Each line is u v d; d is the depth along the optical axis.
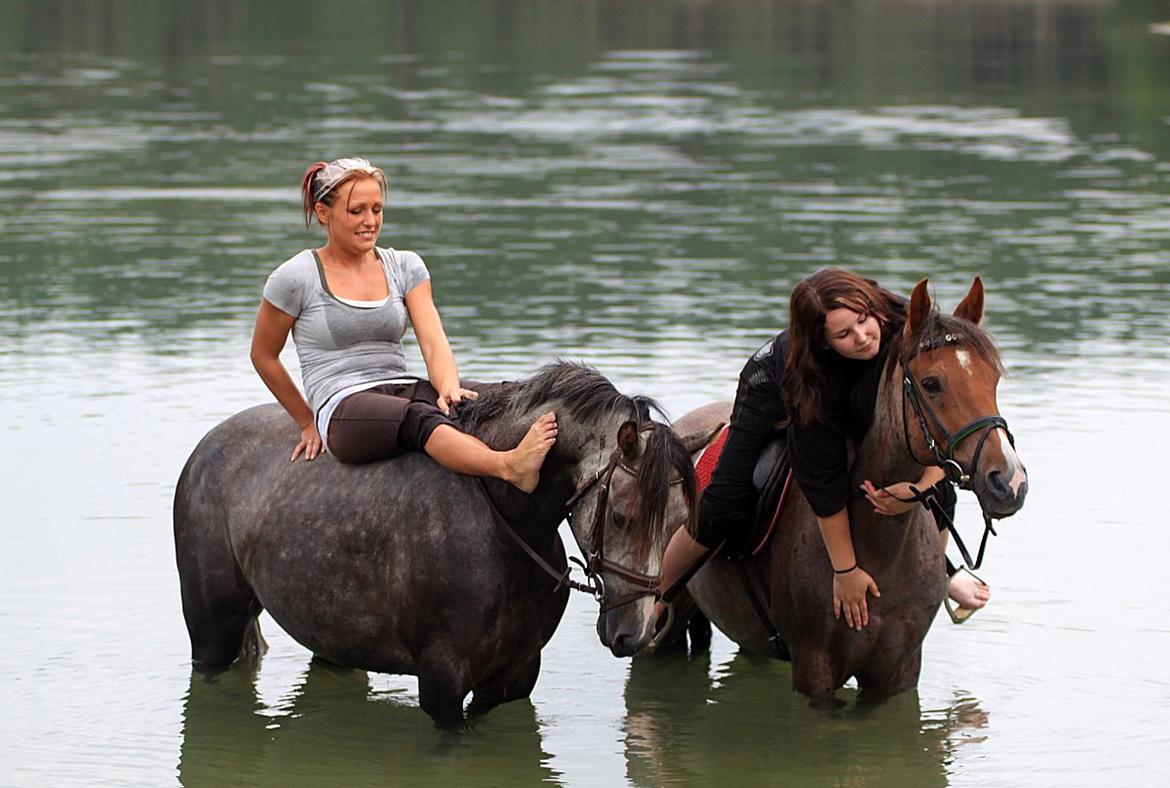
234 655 9.73
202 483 9.34
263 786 8.44
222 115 45.16
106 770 8.61
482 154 36.78
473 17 86.94
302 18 86.06
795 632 8.85
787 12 90.44
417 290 8.95
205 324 19.50
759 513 8.90
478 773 8.62
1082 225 26.83
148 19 84.62
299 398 8.90
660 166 34.78
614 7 93.12
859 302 7.97
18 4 91.25
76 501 12.82
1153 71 56.75
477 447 8.07
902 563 8.50
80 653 10.12
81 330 19.17
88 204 29.64
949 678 9.82
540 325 18.94
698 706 9.65
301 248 24.98
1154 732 9.03
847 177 33.00
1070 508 12.74
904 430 7.76
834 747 8.91
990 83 53.97
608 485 7.58
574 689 9.93
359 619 8.59
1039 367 17.33
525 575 8.28
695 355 17.30
